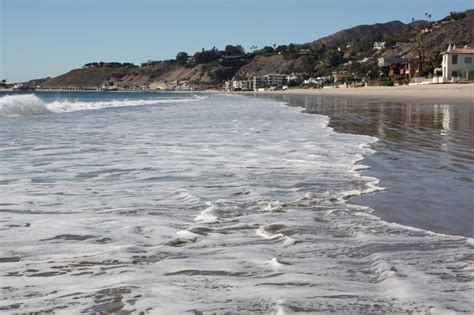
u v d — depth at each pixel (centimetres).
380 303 279
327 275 326
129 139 1243
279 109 3034
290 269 337
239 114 2452
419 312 266
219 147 1073
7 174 737
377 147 1064
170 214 501
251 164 840
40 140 1217
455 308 271
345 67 16662
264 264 348
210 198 577
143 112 2698
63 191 614
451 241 412
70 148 1058
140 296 289
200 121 1930
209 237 419
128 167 806
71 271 332
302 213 508
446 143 1126
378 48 18475
